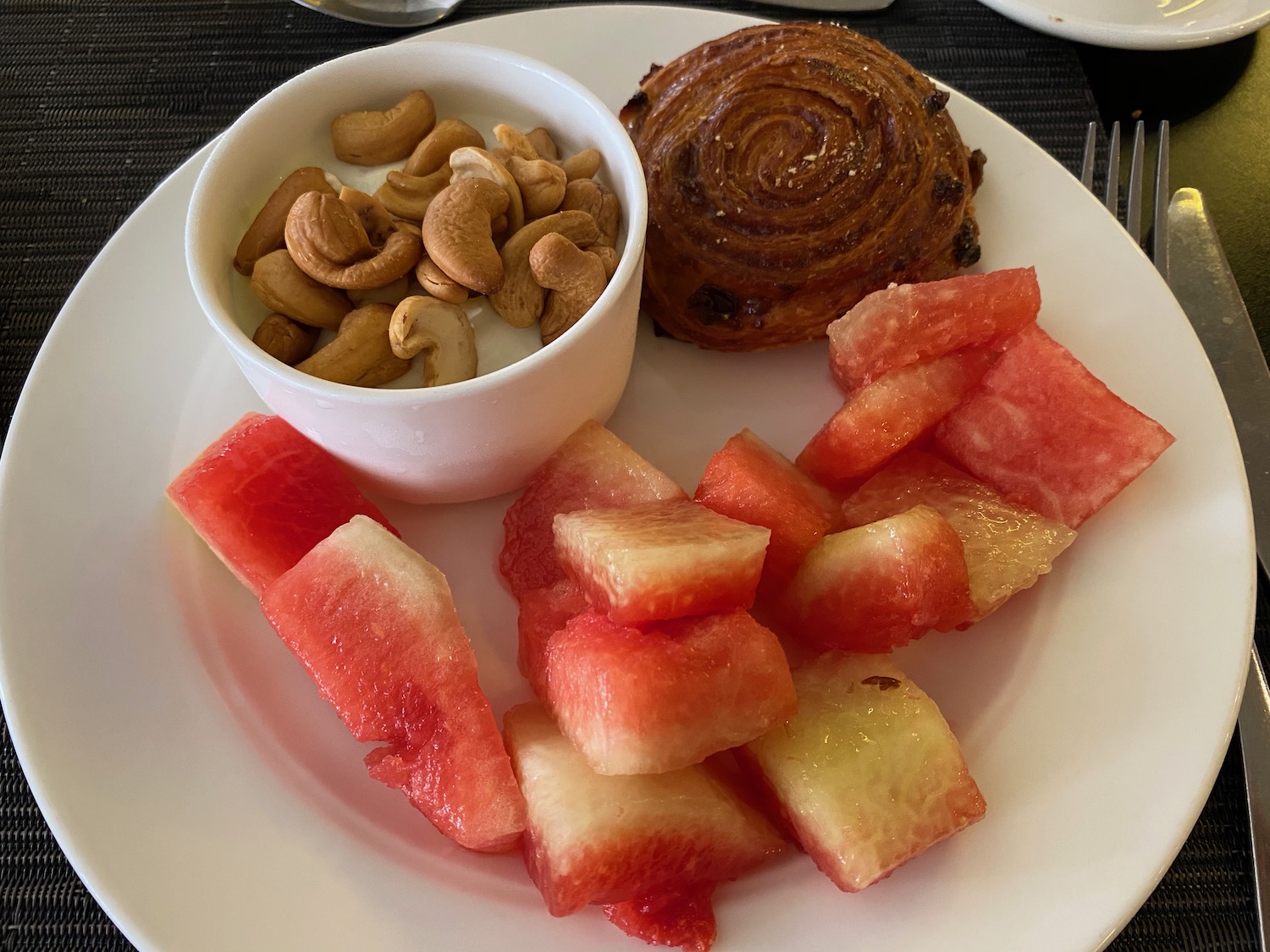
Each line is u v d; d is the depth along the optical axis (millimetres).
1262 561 233
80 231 296
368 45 329
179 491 216
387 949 185
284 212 216
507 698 222
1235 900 208
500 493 243
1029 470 224
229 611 224
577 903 179
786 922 187
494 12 332
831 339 238
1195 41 294
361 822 201
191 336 249
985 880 187
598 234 220
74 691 205
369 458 219
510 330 217
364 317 206
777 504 214
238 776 202
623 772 177
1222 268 272
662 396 257
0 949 206
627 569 182
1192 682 201
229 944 183
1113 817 190
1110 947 206
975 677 215
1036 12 302
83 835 189
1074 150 303
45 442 231
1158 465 225
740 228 247
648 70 286
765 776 196
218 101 319
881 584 200
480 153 214
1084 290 252
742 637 187
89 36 333
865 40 259
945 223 249
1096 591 216
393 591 201
